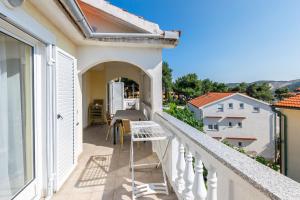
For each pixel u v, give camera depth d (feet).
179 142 9.44
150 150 18.66
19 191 8.28
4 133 7.33
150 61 17.19
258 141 78.13
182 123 10.52
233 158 4.89
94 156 16.87
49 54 10.12
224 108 79.25
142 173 13.38
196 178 7.04
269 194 3.19
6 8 6.35
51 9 9.05
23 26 7.42
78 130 16.25
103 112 34.60
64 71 12.10
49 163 10.21
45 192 10.21
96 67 31.35
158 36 15.66
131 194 10.62
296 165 24.85
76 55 16.03
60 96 11.35
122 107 48.37
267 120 77.66
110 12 17.78
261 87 149.89
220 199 5.39
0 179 7.11
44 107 10.12
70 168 13.07
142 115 23.08
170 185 11.09
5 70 7.41
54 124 10.45
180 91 131.23
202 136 7.41
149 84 22.27
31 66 9.38
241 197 4.46
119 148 19.26
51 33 10.14
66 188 11.27
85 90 30.53
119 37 15.29
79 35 13.26
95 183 11.90
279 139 27.94
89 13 18.39
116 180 12.30
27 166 9.00
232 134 79.25
